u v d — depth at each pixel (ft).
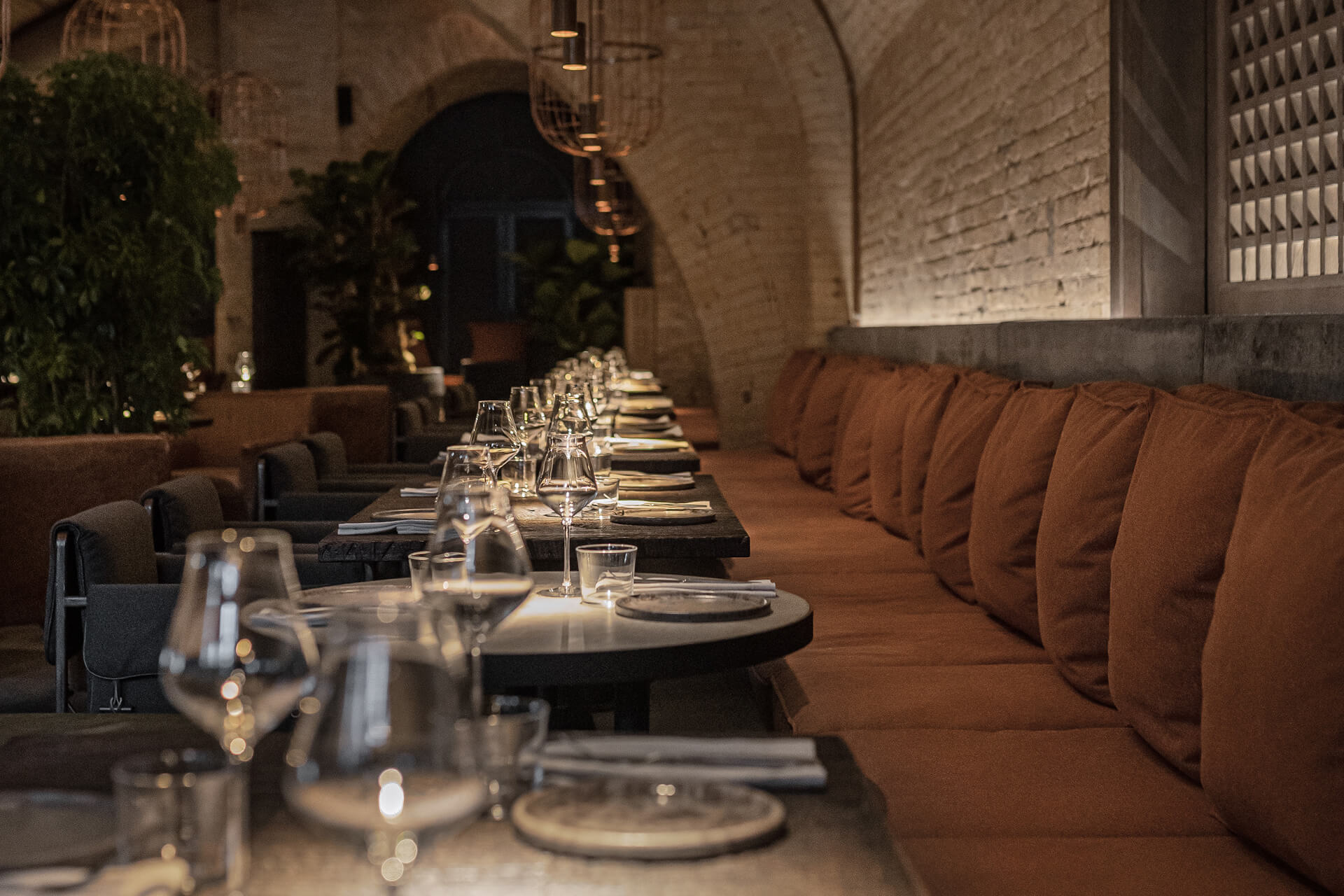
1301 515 5.36
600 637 5.94
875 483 16.35
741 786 3.78
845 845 3.41
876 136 30.30
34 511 11.16
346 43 43.80
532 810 3.55
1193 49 13.51
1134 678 7.13
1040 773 6.79
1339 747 4.87
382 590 6.89
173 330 18.38
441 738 2.58
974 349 17.40
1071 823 6.08
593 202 48.85
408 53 43.83
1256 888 5.30
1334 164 10.83
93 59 17.11
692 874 3.19
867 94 31.40
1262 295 12.26
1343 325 7.51
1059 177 16.71
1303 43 11.34
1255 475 6.09
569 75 33.86
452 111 52.29
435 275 52.95
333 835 2.55
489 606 4.83
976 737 7.47
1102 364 12.23
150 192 17.56
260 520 13.26
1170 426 7.52
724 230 34.76
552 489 7.23
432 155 52.47
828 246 33.65
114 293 17.52
